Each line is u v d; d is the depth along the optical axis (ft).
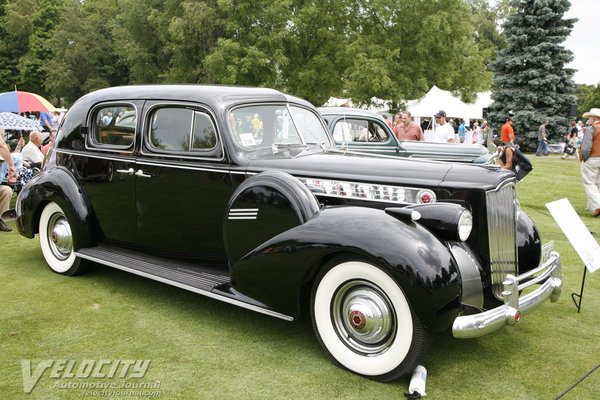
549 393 8.54
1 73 141.59
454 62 74.59
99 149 13.66
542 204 29.48
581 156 26.20
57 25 127.34
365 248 8.39
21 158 23.41
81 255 13.69
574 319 12.03
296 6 70.85
